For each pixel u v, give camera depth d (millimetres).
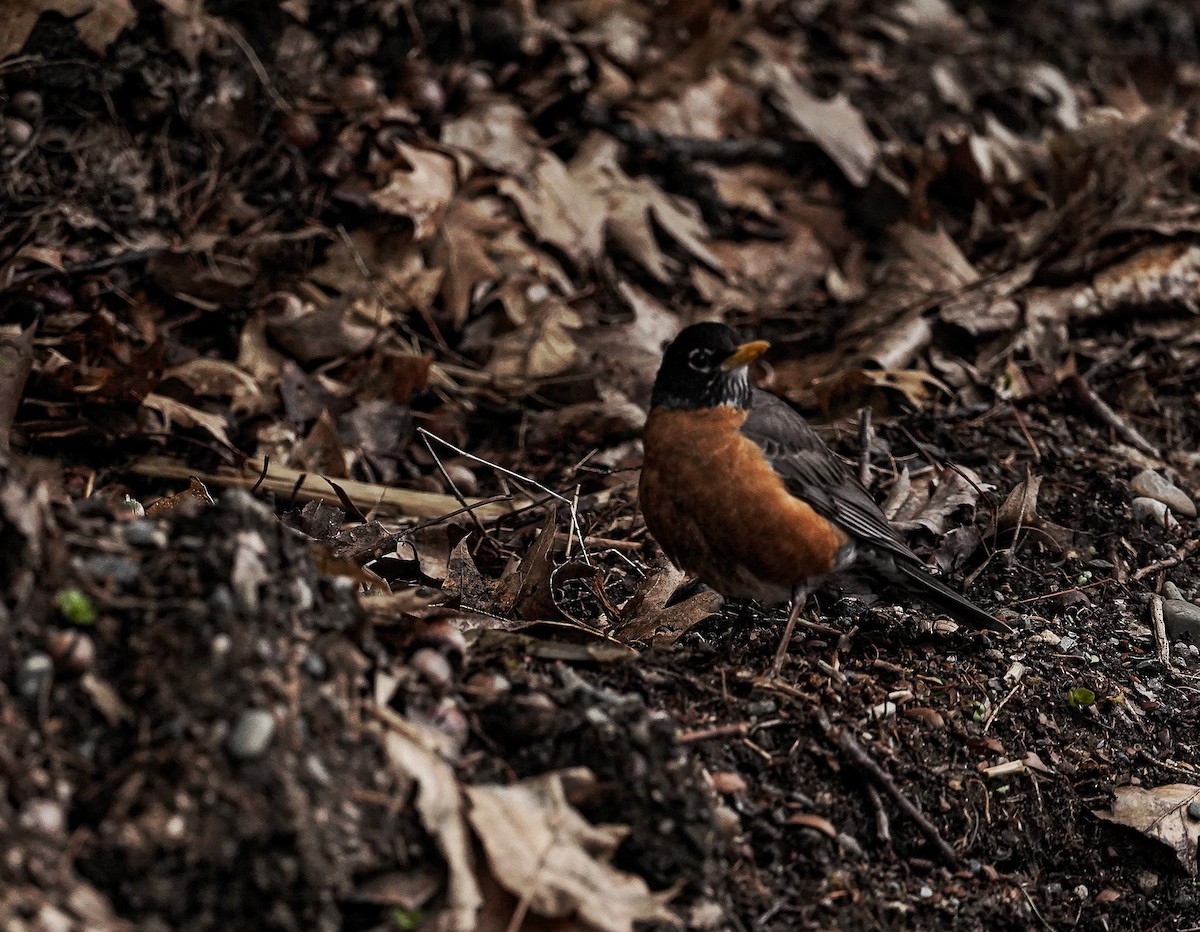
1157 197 14758
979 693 8711
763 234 15281
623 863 6508
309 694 6301
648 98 15719
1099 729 8766
